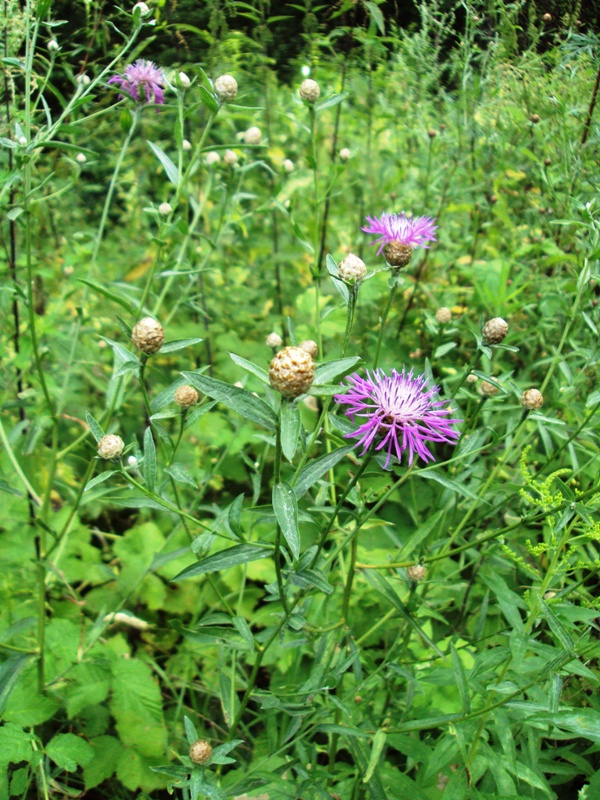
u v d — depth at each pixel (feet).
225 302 2.08
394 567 1.07
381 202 2.14
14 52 1.30
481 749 0.98
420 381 0.98
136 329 0.91
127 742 1.23
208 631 1.00
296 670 1.32
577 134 1.55
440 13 1.75
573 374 1.48
